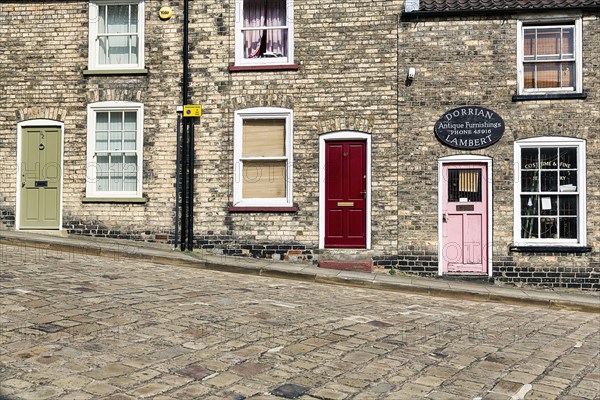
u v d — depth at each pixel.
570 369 6.08
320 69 12.25
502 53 11.91
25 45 12.84
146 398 4.57
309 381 5.21
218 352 5.79
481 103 11.90
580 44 11.74
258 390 4.91
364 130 12.09
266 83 12.38
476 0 12.39
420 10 11.95
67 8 12.84
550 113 11.74
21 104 12.78
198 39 12.55
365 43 12.18
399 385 5.28
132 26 12.86
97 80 12.70
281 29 12.62
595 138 11.62
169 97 12.56
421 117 12.00
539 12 11.83
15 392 4.50
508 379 5.62
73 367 5.09
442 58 12.01
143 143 12.55
